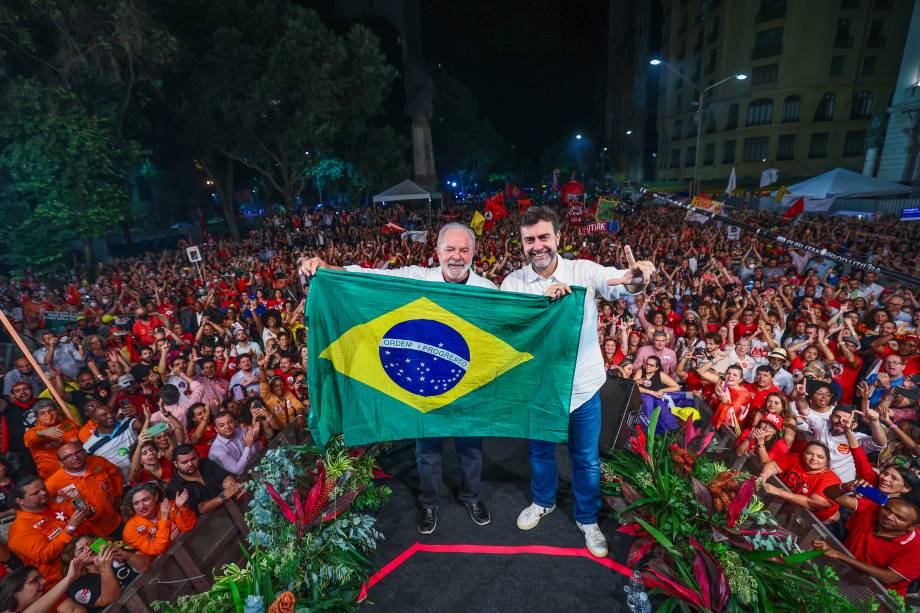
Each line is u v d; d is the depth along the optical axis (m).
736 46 44.09
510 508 3.48
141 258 21.95
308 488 3.43
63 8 14.24
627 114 78.75
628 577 2.89
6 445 5.76
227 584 2.70
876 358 6.12
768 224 19.31
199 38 23.91
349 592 2.76
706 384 6.08
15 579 3.21
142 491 3.64
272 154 28.45
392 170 38.12
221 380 6.87
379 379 2.96
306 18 25.25
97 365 7.81
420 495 3.29
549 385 2.83
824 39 39.59
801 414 4.77
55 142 14.30
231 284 13.02
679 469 3.12
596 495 3.06
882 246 13.13
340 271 2.89
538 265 2.91
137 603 2.80
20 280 15.49
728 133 46.00
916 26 24.75
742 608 2.57
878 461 4.70
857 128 40.62
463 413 2.96
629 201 23.36
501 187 97.62
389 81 29.44
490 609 2.72
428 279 3.14
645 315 7.77
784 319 7.96
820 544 2.93
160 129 24.62
